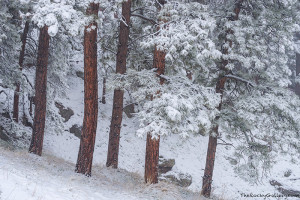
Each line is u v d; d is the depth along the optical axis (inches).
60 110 864.3
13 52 575.5
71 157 755.4
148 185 418.6
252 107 474.6
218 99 411.8
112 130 566.3
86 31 407.2
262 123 479.5
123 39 546.9
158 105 367.6
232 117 516.7
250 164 499.8
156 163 434.6
